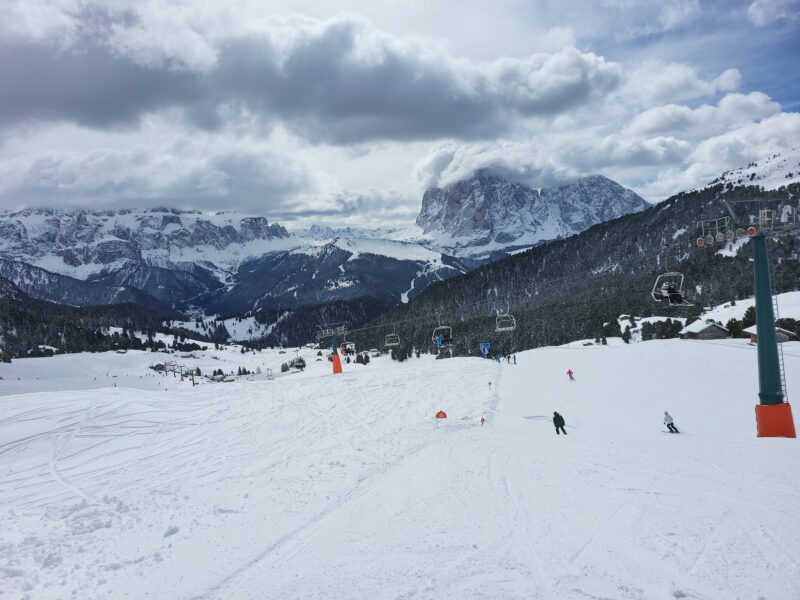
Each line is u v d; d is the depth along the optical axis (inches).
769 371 965.8
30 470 1133.1
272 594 447.2
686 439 962.1
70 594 464.4
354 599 423.5
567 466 775.7
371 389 2049.7
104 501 767.1
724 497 568.4
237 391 2178.9
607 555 454.9
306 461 1016.9
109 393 2004.2
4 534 613.6
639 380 1951.3
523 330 5246.1
